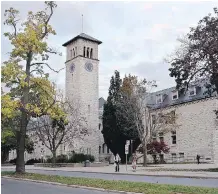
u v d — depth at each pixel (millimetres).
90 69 63438
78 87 61656
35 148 73312
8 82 26250
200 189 13938
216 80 28297
